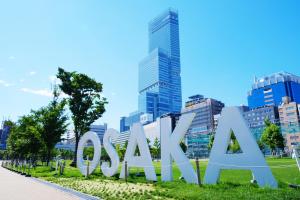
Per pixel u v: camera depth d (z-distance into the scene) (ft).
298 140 332.39
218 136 44.04
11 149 198.49
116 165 66.80
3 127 436.35
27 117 133.49
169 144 51.65
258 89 573.33
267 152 286.87
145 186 46.93
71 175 79.56
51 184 58.39
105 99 146.72
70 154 390.83
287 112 394.52
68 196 40.55
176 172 80.64
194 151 374.22
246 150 40.29
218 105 526.98
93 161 75.15
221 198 30.53
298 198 28.43
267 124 235.81
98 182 57.11
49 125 125.59
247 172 70.03
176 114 515.09
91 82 141.79
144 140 57.93
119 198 34.88
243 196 30.78
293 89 530.68
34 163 153.48
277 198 28.86
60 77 138.92
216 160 43.47
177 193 35.65
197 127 526.57
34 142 130.21
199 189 37.58
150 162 55.57
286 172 65.21
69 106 139.95
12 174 106.93
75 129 142.92
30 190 48.88
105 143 70.64
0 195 41.75
